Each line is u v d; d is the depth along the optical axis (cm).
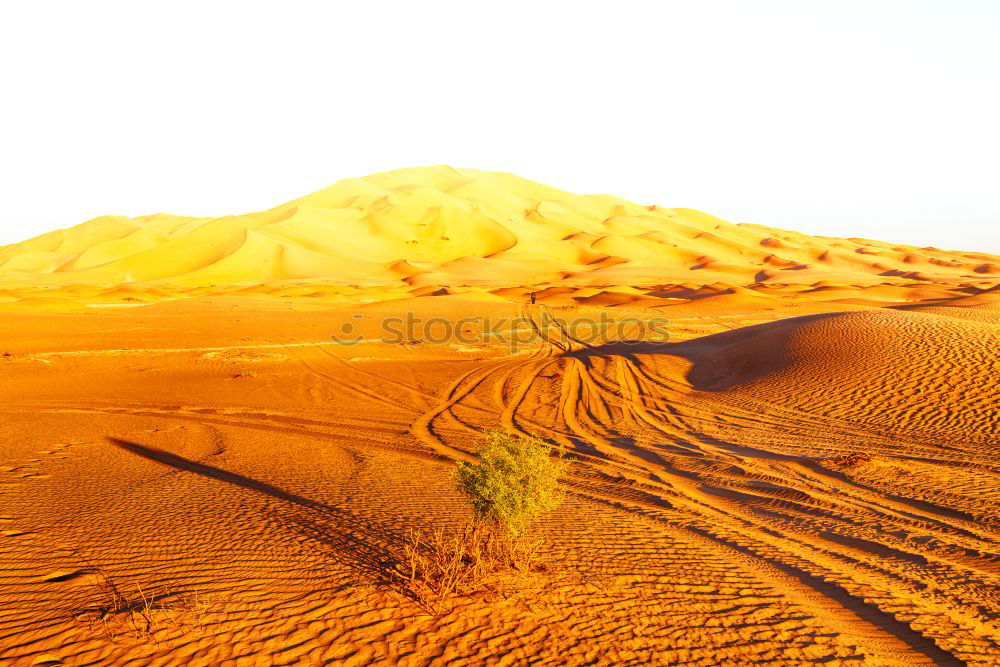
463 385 2297
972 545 776
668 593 612
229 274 11600
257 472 1136
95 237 17350
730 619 559
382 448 1415
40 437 1452
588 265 14962
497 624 529
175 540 711
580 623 537
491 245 15912
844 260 17612
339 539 728
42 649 451
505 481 650
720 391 1938
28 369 2586
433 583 598
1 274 14388
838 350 2050
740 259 17312
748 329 3109
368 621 520
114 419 1744
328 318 4612
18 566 614
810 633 538
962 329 2127
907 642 533
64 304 5875
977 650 521
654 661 480
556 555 703
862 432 1374
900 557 742
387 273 12619
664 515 917
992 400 1492
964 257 18800
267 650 467
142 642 467
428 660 469
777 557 739
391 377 2495
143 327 3912
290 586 582
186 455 1295
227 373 2594
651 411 1761
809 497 991
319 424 1700
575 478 1152
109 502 890
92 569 611
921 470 1095
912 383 1681
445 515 844
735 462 1216
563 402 1945
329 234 14838
